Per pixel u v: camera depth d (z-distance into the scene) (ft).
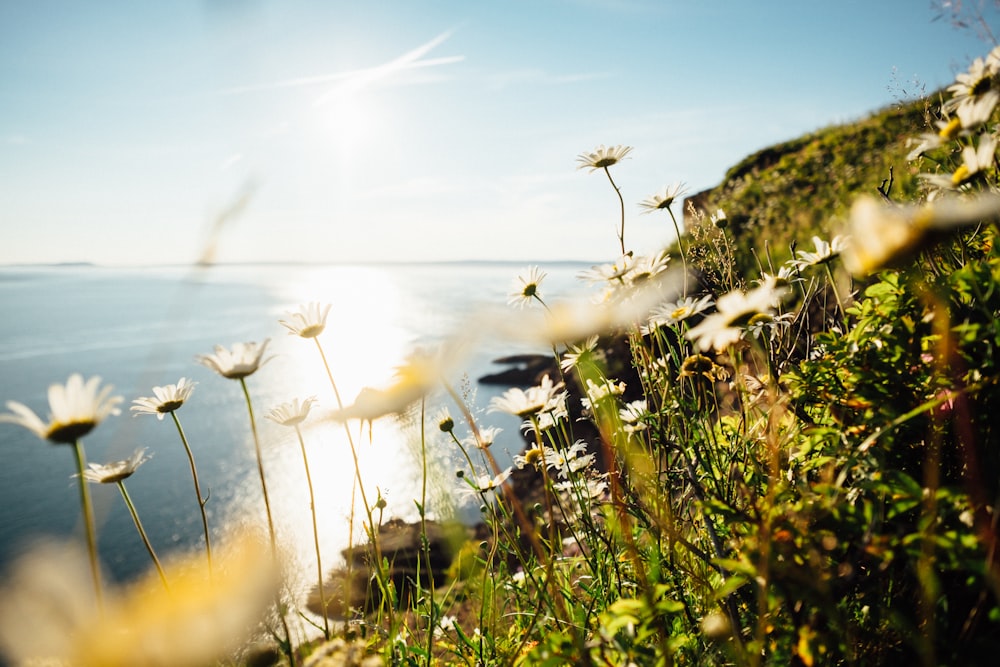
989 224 5.11
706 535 6.25
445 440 6.88
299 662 5.02
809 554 4.34
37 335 263.29
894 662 4.30
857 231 3.39
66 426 3.71
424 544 6.24
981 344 4.85
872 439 4.39
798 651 4.26
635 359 6.84
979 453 4.51
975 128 5.11
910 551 4.05
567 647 4.61
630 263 6.64
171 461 89.66
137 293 515.09
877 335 5.32
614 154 8.06
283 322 5.90
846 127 53.11
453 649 7.07
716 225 8.35
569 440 7.29
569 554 8.73
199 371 157.89
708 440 6.21
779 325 6.99
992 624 4.21
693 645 5.29
